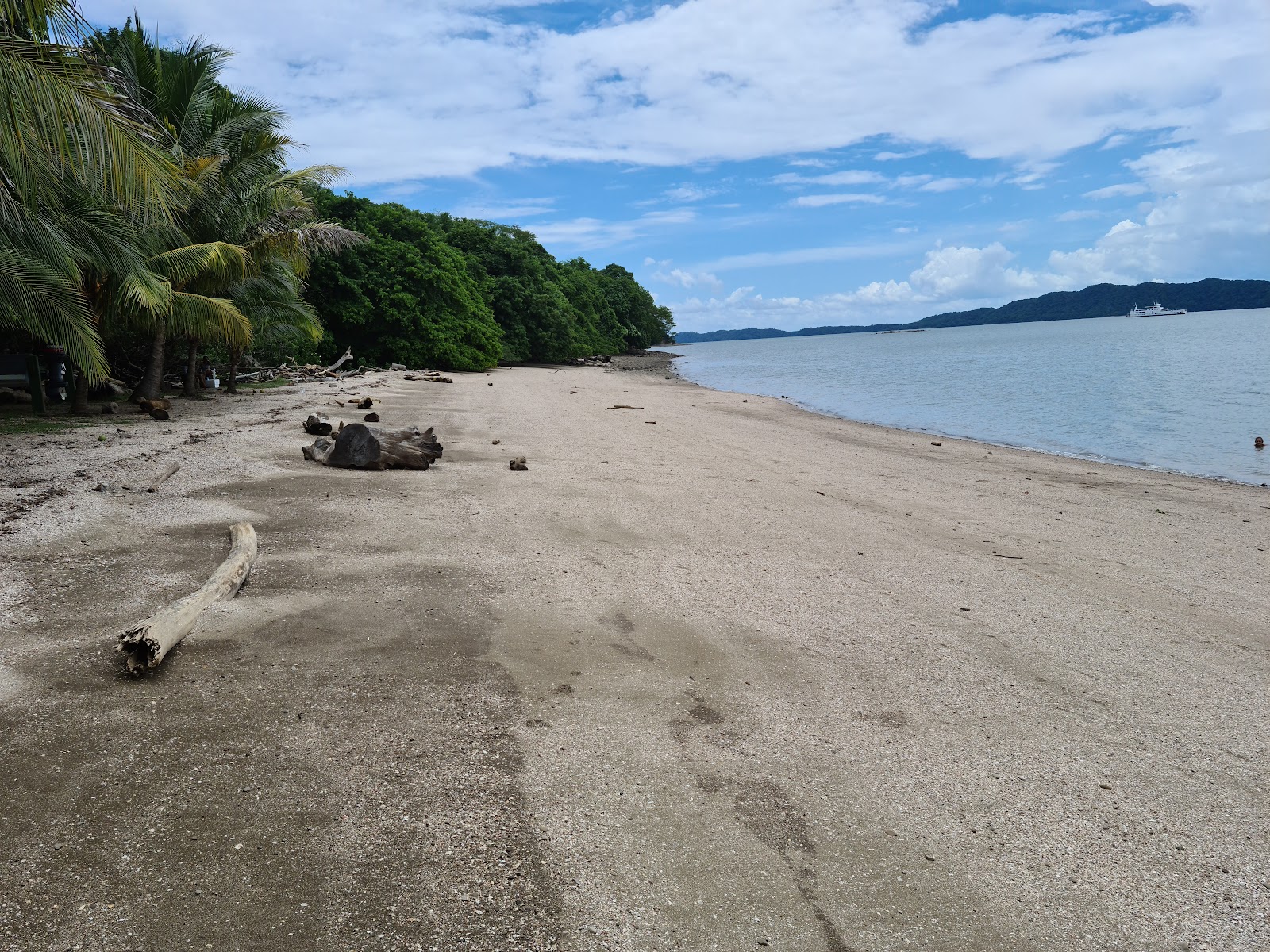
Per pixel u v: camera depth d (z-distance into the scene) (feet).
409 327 153.79
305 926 9.02
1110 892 10.08
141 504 28.30
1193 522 34.06
